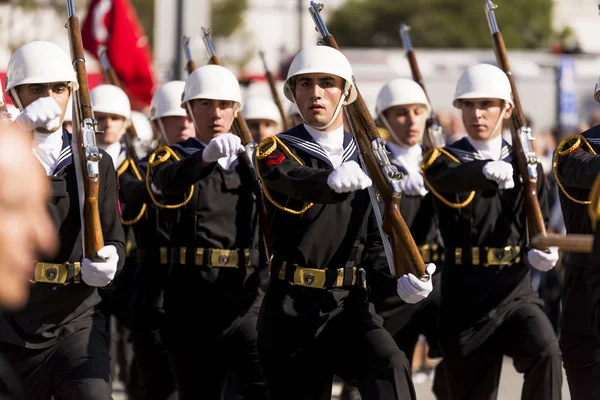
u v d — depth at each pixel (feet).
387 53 183.32
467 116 58.13
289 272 45.60
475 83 57.77
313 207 45.14
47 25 161.89
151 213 59.67
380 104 66.85
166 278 57.62
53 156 45.60
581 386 50.98
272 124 77.20
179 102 66.64
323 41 48.70
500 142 58.49
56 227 44.75
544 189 57.41
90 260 43.68
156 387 61.05
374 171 44.75
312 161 45.75
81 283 45.34
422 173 57.67
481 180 52.65
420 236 63.36
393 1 396.37
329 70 45.75
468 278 56.18
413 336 62.49
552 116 186.29
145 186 58.13
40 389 44.62
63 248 44.93
